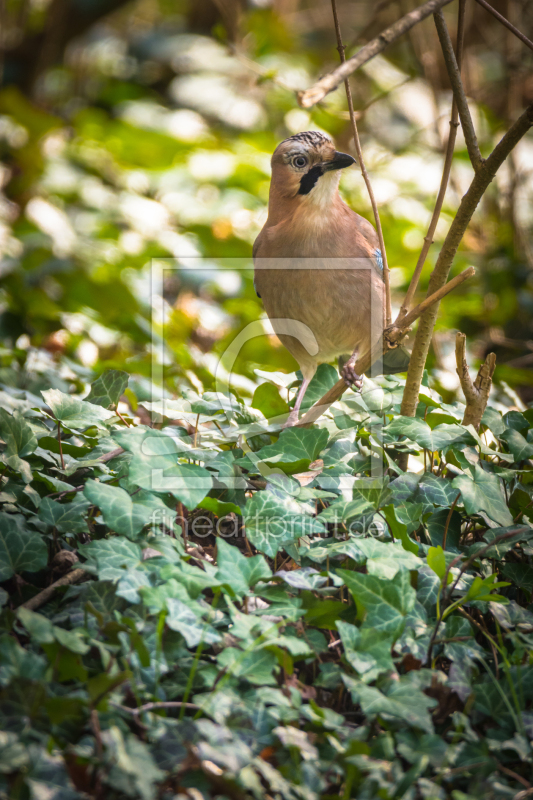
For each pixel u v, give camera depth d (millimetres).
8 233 11398
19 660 3129
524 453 4730
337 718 3184
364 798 2869
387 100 15797
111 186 14195
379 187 13094
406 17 3398
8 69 16891
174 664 3420
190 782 2852
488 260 11430
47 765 2754
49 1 17047
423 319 4730
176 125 16375
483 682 3576
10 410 5609
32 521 4117
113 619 3637
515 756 3320
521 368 10219
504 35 11844
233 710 3166
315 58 17812
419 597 4016
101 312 10891
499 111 12992
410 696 3215
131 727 3182
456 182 13148
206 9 20094
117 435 4164
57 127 14070
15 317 8906
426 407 5430
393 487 4715
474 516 4621
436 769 3160
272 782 2797
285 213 6340
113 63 20016
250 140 15633
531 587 4328
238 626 3316
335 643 3895
